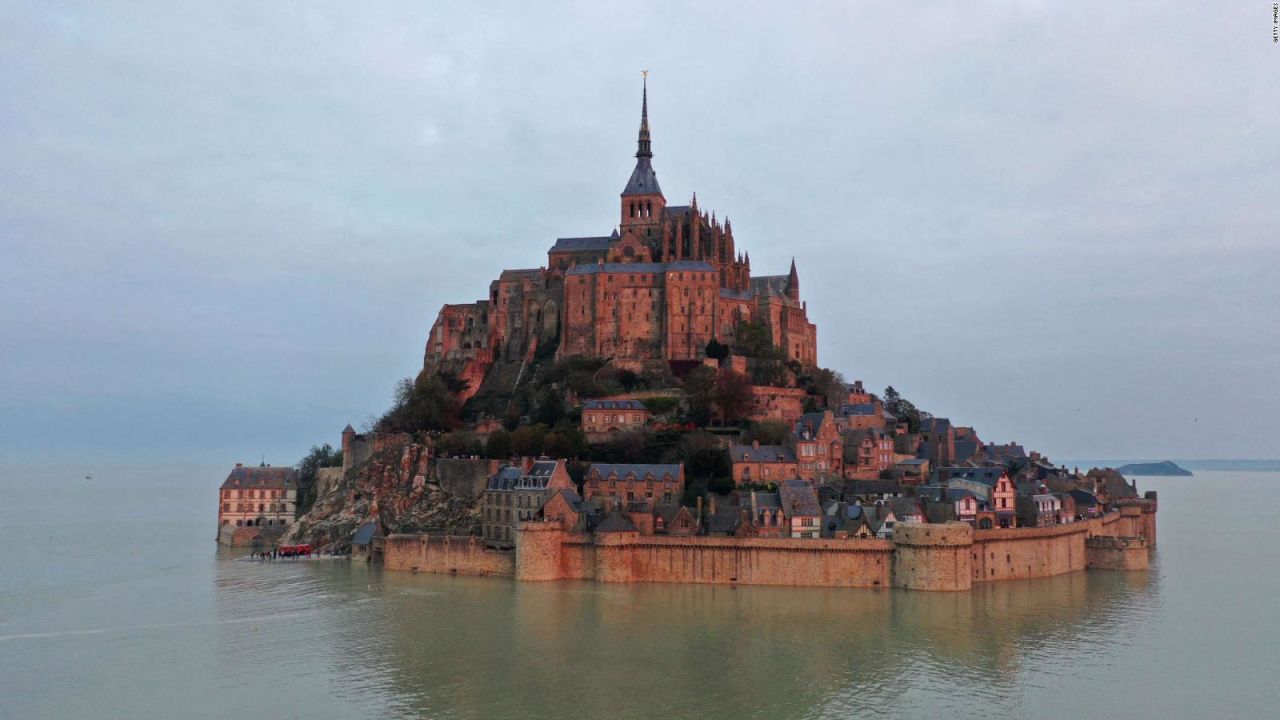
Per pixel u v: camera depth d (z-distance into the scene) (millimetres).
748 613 156625
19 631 148500
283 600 168500
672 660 131625
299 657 133875
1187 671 128250
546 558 183125
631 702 115750
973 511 198750
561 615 155750
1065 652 136750
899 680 124000
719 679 124125
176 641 142250
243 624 151625
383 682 123188
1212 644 141125
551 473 195375
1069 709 114375
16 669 129125
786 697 117625
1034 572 191500
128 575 195875
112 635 146000
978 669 128625
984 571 183625
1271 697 118250
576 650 136125
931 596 169250
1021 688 121312
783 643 139750
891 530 184125
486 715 111688
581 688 120562
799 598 167375
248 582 186375
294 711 113125
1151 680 124562
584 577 184000
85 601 169375
